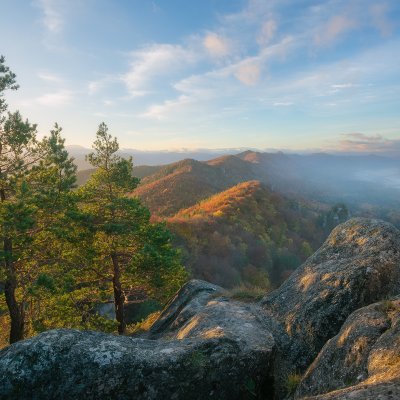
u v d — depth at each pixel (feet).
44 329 52.75
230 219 336.29
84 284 66.80
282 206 444.55
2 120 50.57
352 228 41.50
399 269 32.40
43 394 21.72
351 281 30.60
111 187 65.72
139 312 104.17
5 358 22.88
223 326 31.30
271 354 26.94
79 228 58.08
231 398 24.36
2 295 55.67
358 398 13.25
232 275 230.27
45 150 52.95
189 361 23.89
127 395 22.38
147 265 61.11
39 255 54.44
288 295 36.29
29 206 47.67
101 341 24.81
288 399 23.88
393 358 16.84
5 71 51.26
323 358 22.70
